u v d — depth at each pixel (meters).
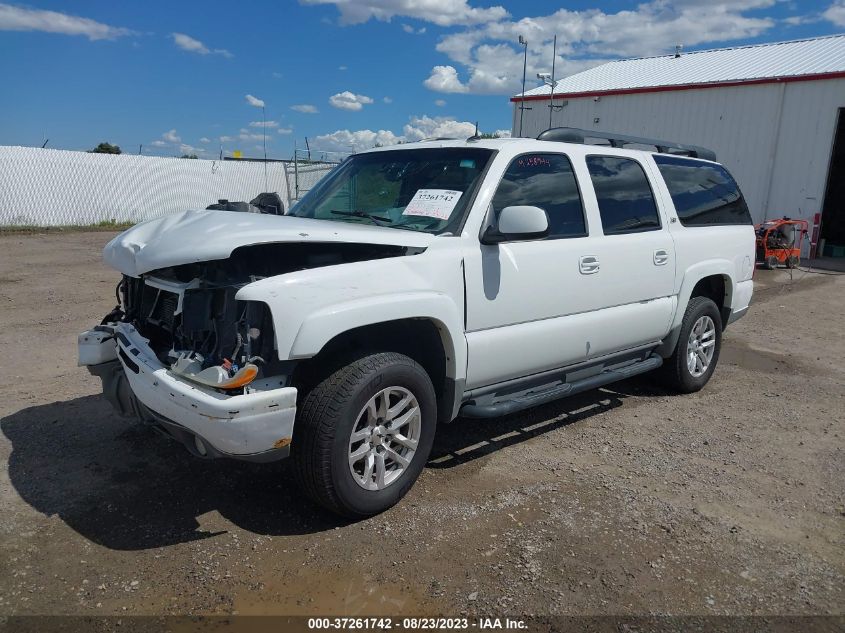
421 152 4.61
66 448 4.44
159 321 3.88
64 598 2.93
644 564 3.26
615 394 5.94
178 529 3.50
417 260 3.69
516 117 23.64
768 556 3.36
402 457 3.74
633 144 5.59
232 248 3.24
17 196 21.77
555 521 3.64
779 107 17.50
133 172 23.97
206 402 3.09
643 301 5.16
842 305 10.68
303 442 3.35
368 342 3.84
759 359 7.31
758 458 4.56
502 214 3.85
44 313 8.51
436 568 3.19
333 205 4.69
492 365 4.11
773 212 17.97
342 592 3.01
